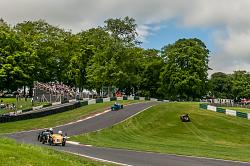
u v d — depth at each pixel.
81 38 124.81
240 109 78.88
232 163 25.89
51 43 114.81
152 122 58.62
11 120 57.28
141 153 30.06
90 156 25.95
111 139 44.03
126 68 110.12
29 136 43.53
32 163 13.51
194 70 114.88
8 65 91.44
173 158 27.31
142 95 131.88
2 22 104.31
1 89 93.69
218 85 170.25
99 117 62.53
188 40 120.38
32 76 102.25
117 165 21.95
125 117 62.19
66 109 69.75
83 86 121.75
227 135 51.38
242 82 165.12
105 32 119.12
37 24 117.31
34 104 80.50
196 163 24.92
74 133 48.31
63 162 15.14
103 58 109.56
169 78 118.31
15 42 96.94
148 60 137.38
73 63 115.88
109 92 105.25
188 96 115.75
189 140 46.94
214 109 69.31
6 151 14.20
